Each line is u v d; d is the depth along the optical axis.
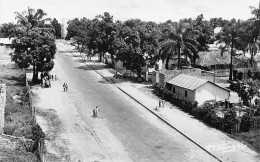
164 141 37.28
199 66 77.62
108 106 51.16
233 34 71.12
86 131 39.72
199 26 81.69
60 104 50.84
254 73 74.31
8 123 37.16
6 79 65.94
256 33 68.94
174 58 79.31
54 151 33.16
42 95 55.72
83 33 122.69
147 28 70.06
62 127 40.56
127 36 67.06
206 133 39.34
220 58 79.81
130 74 76.19
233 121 39.12
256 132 39.53
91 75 77.69
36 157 29.97
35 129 32.47
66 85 59.62
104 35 85.38
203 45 82.62
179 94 53.75
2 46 105.38
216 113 46.28
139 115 46.88
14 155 29.98
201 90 50.03
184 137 38.47
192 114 46.41
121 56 67.19
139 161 32.12
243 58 81.69
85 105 51.34
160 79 58.62
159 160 32.41
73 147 34.72
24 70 76.31
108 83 68.50
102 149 34.56
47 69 63.00
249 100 52.09
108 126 41.94
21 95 50.84
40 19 64.62
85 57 111.75
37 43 60.50
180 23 66.25
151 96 56.97
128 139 37.69
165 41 64.88
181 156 33.38
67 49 142.88
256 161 31.98
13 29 61.44
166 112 47.59
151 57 67.56
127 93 58.88
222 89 51.09
